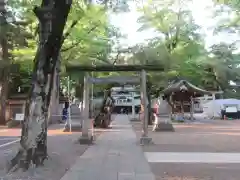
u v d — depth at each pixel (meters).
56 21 9.01
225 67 42.72
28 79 34.94
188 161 10.63
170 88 31.05
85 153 12.39
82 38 25.97
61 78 37.44
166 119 22.84
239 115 40.06
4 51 29.09
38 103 9.16
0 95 32.09
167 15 32.69
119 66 15.91
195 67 34.22
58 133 21.39
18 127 28.45
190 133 20.89
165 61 29.30
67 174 8.73
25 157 8.88
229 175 8.56
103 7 21.61
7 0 21.16
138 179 8.15
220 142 15.77
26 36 26.58
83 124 15.77
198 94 33.50
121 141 16.42
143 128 15.65
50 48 9.18
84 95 16.09
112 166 9.84
